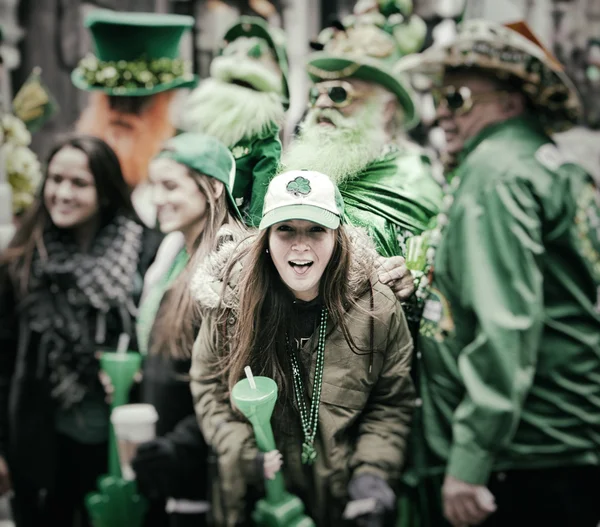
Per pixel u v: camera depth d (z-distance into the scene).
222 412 2.26
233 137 2.27
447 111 4.02
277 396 1.91
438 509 3.51
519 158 3.64
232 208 2.19
